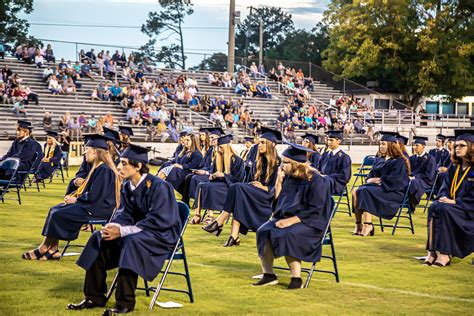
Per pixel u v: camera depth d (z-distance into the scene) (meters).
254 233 11.95
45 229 8.70
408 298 7.38
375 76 49.69
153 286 7.61
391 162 12.25
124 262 6.29
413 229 12.59
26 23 49.16
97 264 6.55
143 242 6.42
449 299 7.37
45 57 34.38
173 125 31.56
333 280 8.19
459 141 9.34
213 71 41.16
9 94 29.95
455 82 46.25
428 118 47.50
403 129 41.62
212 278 8.11
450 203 9.34
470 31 46.22
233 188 10.64
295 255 7.53
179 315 6.45
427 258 9.45
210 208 12.66
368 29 47.22
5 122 28.33
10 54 34.22
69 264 8.60
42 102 31.00
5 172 14.88
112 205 8.71
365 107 43.12
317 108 39.59
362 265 9.22
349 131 38.12
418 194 13.67
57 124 29.23
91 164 9.51
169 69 39.16
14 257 8.96
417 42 46.34
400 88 49.03
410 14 46.78
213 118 33.78
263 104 38.84
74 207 8.68
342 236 11.89
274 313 6.62
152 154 29.97
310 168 7.75
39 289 7.29
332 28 50.59
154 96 33.69
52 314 6.33
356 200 12.04
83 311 6.46
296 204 7.65
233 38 41.62
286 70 43.44
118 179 8.45
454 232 9.25
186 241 10.85
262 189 10.65
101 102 32.56
